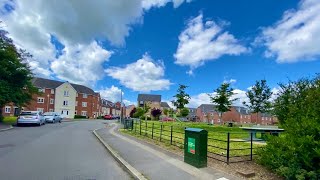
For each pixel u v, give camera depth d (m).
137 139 16.41
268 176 7.29
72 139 16.69
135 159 9.78
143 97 108.06
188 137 9.00
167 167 8.47
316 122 6.53
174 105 47.06
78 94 83.50
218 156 10.16
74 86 84.50
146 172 7.84
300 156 6.43
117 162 9.70
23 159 9.50
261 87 38.38
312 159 6.24
